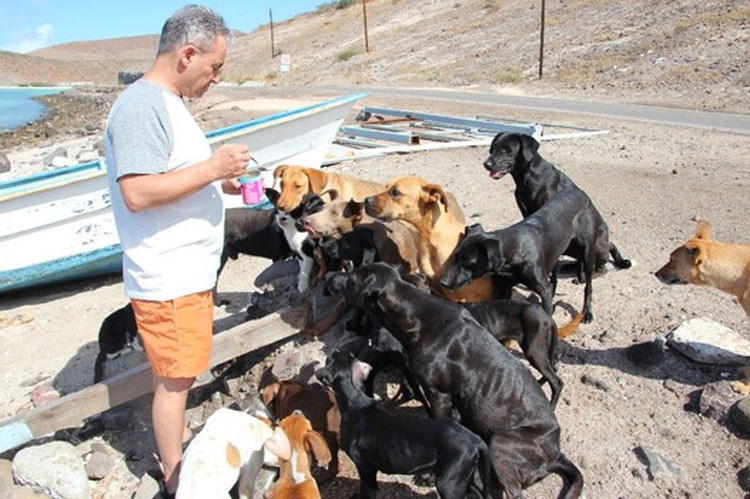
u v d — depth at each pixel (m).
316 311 2.63
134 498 1.88
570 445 1.94
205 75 1.58
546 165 3.01
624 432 1.97
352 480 1.94
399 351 2.12
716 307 2.59
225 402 2.44
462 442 1.57
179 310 1.62
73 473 1.93
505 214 3.93
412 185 2.40
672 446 1.90
